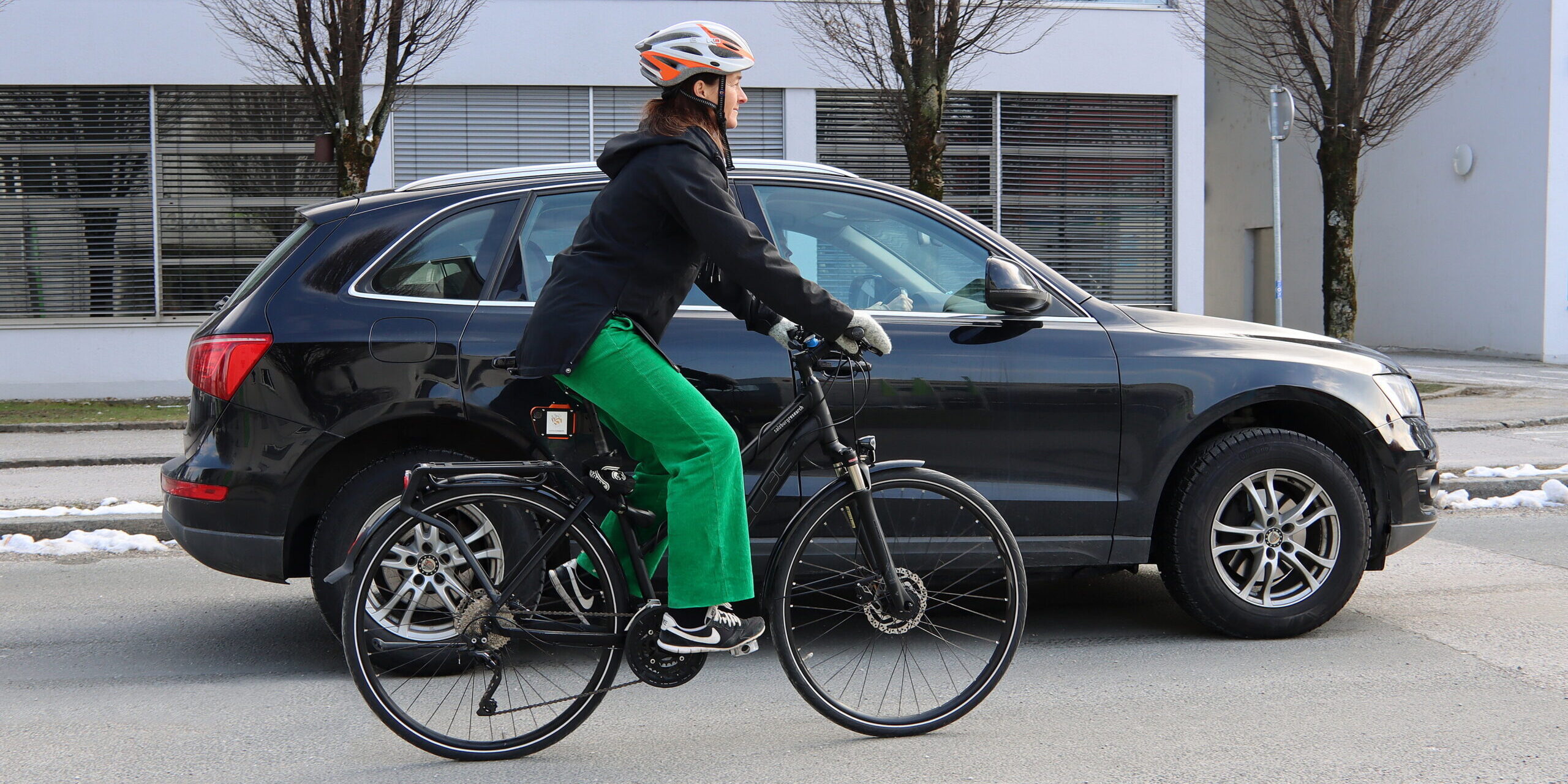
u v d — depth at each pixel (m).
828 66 15.41
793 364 3.87
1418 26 13.21
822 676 3.56
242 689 4.19
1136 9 16.17
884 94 12.57
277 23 12.73
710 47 3.18
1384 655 4.42
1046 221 16.34
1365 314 22.25
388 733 3.71
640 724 3.76
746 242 3.10
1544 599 5.25
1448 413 11.86
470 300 4.23
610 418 3.38
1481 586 5.53
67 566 6.36
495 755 3.42
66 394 14.88
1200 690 4.03
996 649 3.67
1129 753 3.44
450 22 13.38
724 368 4.16
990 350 4.36
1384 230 21.66
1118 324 4.54
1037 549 4.41
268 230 15.42
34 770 3.39
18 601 5.55
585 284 3.17
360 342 4.13
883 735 3.58
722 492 3.24
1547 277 18.20
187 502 4.19
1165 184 16.59
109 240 15.16
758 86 15.52
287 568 4.22
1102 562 4.46
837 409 4.21
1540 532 6.82
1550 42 18.00
